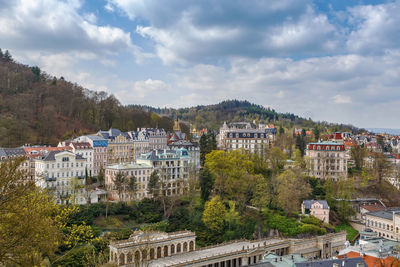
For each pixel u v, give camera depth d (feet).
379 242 441.68
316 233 520.83
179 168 647.15
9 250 143.23
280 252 479.41
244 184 571.28
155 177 572.51
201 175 580.30
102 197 551.18
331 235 513.04
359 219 607.37
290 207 547.90
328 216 564.30
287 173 579.89
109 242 409.08
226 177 592.19
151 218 510.99
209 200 574.15
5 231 142.31
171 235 436.76
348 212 588.91
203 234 492.54
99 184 622.95
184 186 633.20
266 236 522.47
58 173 558.15
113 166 596.29
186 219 525.34
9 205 143.54
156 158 625.41
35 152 618.03
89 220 469.16
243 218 541.34
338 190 610.65
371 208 616.39
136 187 557.33
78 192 520.42
